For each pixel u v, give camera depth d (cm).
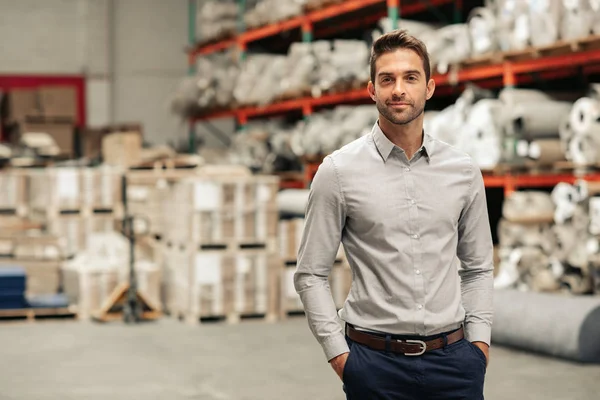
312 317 295
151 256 1038
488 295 302
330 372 672
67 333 852
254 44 1597
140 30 1806
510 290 757
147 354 746
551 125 808
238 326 890
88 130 1423
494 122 838
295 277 302
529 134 809
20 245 993
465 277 308
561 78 1035
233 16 1482
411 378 288
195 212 902
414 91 281
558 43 779
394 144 290
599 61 844
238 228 915
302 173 1260
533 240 812
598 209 728
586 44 766
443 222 290
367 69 1077
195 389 619
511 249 824
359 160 291
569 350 679
